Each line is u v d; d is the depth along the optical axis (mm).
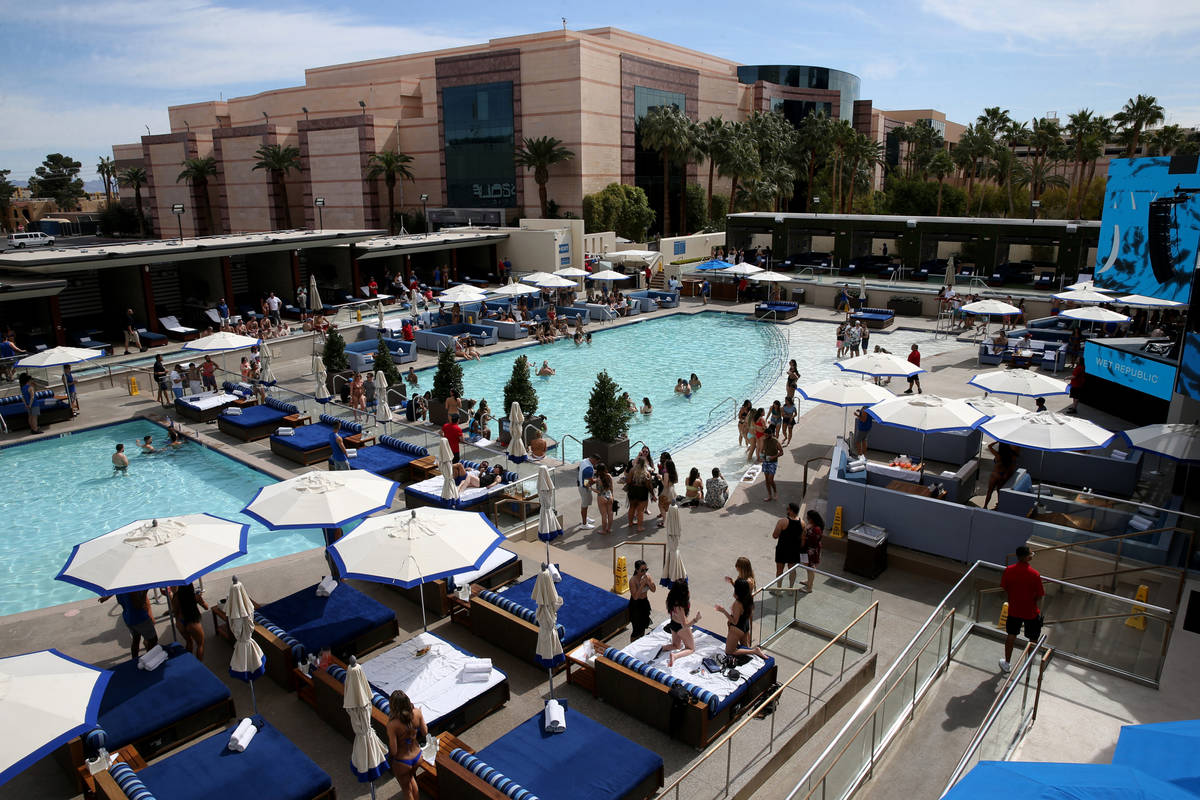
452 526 10500
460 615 11562
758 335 36406
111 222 92750
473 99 61531
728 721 9148
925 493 14023
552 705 8625
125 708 8820
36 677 7406
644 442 21250
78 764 8242
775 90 81688
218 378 26922
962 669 10531
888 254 52781
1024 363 27594
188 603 10203
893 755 8688
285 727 9336
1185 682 10102
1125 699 9812
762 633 11133
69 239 92562
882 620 11836
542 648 9234
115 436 22641
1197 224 16781
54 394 24453
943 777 8289
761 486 17156
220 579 13109
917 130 91125
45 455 21000
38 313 32844
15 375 25891
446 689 9289
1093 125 70188
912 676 9195
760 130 70188
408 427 21562
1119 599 10141
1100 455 16875
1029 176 78562
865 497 13930
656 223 68750
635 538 14562
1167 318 23719
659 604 12016
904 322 38656
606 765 7875
